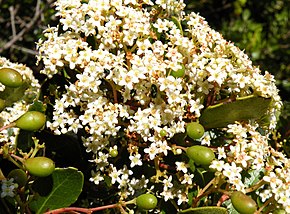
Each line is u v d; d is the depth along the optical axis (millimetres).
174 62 192
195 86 202
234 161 190
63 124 194
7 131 205
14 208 183
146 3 211
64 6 203
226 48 210
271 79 211
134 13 198
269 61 634
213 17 721
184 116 199
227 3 740
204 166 188
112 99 199
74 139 211
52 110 215
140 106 197
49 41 202
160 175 195
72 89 191
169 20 222
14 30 556
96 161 194
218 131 217
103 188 212
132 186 197
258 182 199
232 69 200
